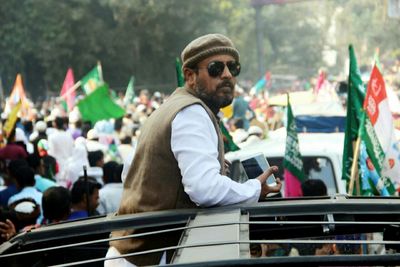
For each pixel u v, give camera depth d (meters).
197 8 49.03
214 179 3.24
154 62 49.66
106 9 47.84
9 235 6.05
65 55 46.66
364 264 2.23
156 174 3.37
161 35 47.81
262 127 13.48
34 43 45.78
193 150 3.28
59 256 3.58
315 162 8.73
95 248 3.63
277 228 3.41
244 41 60.19
